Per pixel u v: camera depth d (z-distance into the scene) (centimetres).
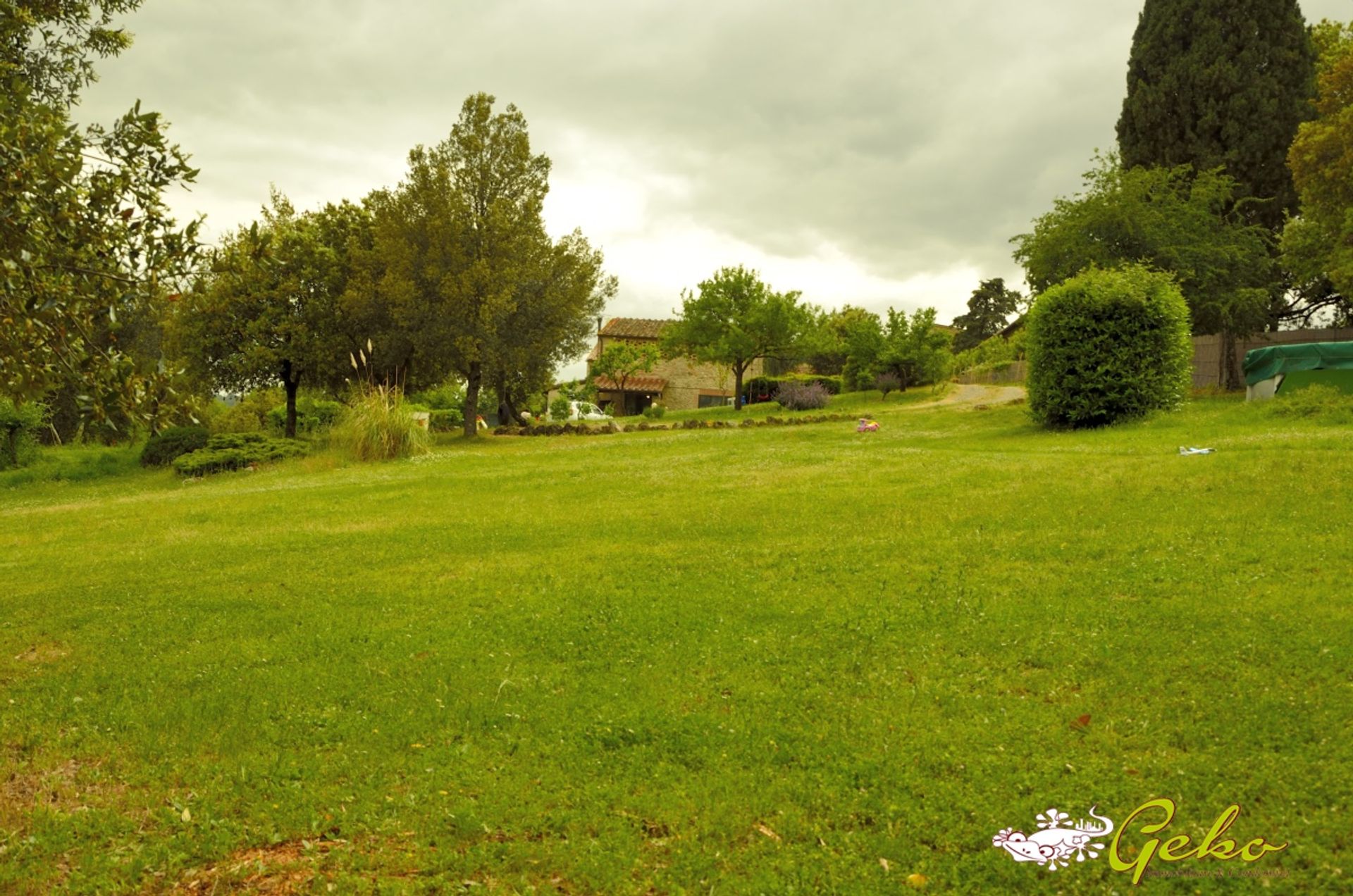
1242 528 803
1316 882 320
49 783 461
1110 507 949
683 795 411
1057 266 3114
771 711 496
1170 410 2142
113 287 585
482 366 3102
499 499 1449
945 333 4594
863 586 727
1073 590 672
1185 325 2152
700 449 2203
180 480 2438
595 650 620
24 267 534
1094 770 408
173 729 521
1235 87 3453
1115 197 3005
